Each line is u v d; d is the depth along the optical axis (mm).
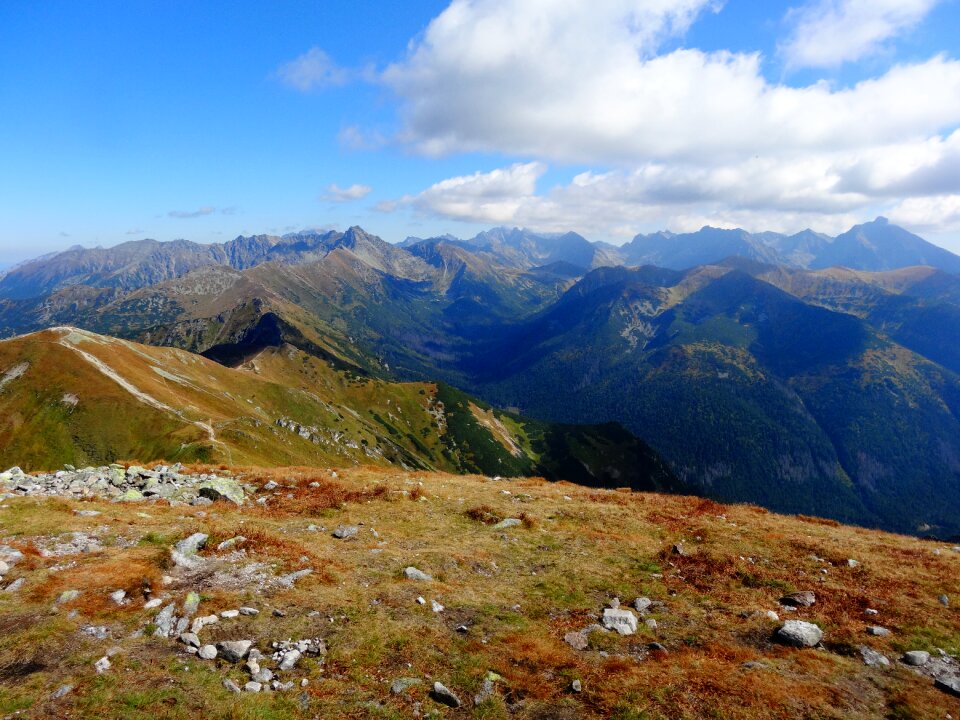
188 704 11758
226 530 22297
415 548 23922
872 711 12852
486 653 15086
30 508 23938
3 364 140000
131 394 136375
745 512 33438
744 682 13609
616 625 17125
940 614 18203
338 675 13555
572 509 31719
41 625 13977
